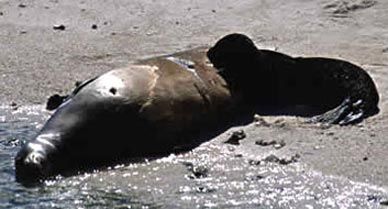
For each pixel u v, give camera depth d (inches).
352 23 2345.0
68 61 2166.6
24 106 1876.2
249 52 1750.7
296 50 2154.3
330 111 1686.8
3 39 2346.2
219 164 1440.7
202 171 1391.5
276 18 2421.3
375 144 1497.3
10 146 1561.3
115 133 1477.6
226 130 1637.6
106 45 2283.5
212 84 1676.9
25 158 1381.6
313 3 2501.2
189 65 1683.1
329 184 1317.7
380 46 2162.9
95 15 2539.4
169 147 1537.9
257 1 2564.0
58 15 2551.7
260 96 1772.9
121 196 1286.9
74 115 1457.9
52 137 1421.0
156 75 1595.7
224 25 2395.4
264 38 2262.6
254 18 2434.8
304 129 1609.3
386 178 1332.4
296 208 1218.6
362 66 1995.6
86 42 2316.7
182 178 1370.6
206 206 1232.2
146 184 1344.7
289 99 1793.8
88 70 2096.5
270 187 1312.7
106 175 1398.9
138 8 2581.2
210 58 1754.4
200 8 2556.6
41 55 2217.0
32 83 2018.9
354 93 1708.9
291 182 1332.4
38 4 2647.6
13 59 2185.0
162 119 1534.2
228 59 1745.8
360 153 1454.2
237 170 1402.6
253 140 1563.7
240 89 1736.0
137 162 1470.2
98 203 1254.3
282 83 1793.8
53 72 2089.1
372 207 1212.5
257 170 1397.6
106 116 1471.5
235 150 1517.0
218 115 1657.2
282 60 1801.2
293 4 2509.8
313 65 1793.8
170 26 2412.6
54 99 1849.2
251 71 1754.4
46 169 1380.4
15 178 1375.5
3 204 1255.5
